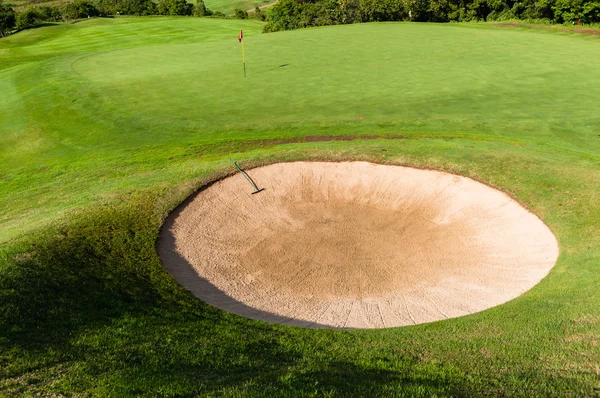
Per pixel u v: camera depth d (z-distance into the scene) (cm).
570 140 2406
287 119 2792
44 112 3191
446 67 3719
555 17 6388
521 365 980
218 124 2778
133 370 971
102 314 1195
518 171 1972
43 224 1656
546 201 1769
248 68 3875
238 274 1556
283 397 868
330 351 1077
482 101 2973
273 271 1573
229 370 988
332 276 1541
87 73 3912
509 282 1441
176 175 2094
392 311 1352
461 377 945
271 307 1397
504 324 1155
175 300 1328
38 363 984
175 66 4041
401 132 2564
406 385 910
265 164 2173
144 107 3094
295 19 7112
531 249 1575
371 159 2177
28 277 1286
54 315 1162
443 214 1850
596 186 1792
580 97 2983
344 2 7156
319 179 2098
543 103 2908
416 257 1620
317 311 1371
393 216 1875
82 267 1400
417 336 1141
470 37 4812
